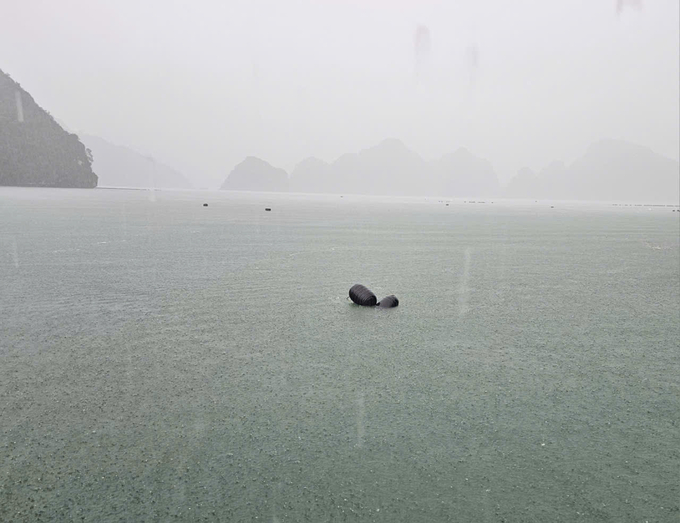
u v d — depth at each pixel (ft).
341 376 20.36
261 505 11.89
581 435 15.70
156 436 15.15
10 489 12.44
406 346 24.56
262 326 27.76
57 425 15.79
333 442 14.94
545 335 27.12
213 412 16.84
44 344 23.82
